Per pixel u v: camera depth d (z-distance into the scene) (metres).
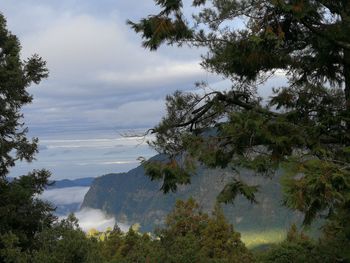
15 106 23.56
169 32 9.45
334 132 9.71
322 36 9.92
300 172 6.23
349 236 9.99
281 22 10.49
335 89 10.66
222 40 10.63
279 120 9.17
